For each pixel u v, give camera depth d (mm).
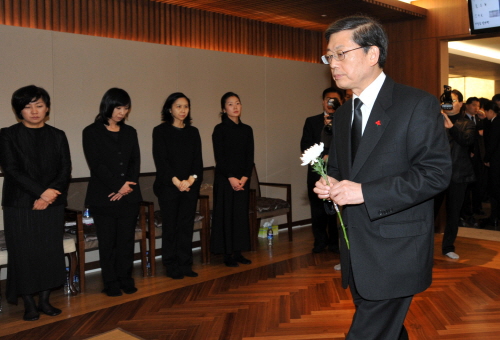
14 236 3295
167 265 4273
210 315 3344
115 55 4711
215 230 4582
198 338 2955
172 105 4195
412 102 1645
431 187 1580
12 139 3303
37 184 3299
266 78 6117
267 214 5305
